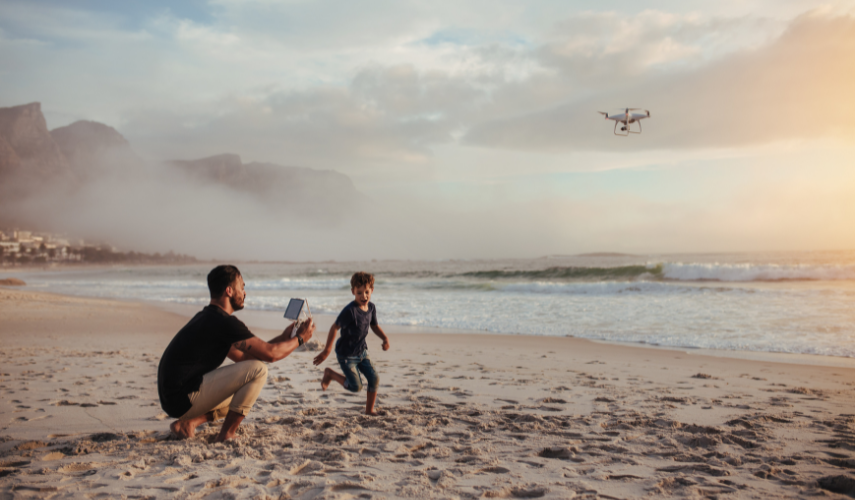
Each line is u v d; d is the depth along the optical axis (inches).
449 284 1139.3
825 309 524.4
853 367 285.1
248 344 136.4
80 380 236.2
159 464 120.3
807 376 257.8
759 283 914.1
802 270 958.4
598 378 252.7
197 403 136.1
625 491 102.0
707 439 140.2
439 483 104.9
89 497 97.2
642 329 444.8
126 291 1268.5
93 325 530.9
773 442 140.4
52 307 735.1
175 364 132.8
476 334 443.8
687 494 100.2
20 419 167.3
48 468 116.1
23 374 252.4
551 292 882.8
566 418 168.4
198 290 1290.6
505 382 241.4
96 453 130.1
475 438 144.6
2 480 107.5
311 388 225.3
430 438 145.2
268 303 794.8
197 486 103.3
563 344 380.2
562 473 113.8
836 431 152.6
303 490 102.0
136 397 200.2
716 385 234.2
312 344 358.6
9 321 565.0
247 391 138.9
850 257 3216.0
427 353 341.4
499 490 100.8
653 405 191.9
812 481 107.5
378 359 317.1
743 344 363.3
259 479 107.7
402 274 2080.5
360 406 190.9
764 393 216.1
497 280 1344.7
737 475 112.6
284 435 147.6
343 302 792.9
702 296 689.6
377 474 112.3
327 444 138.7
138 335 453.1
